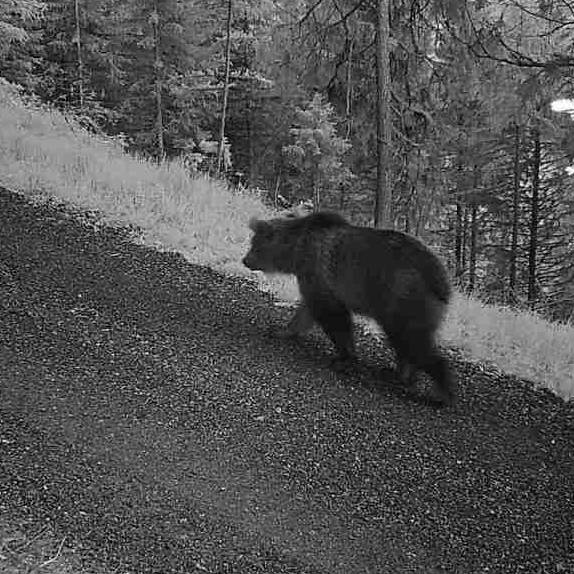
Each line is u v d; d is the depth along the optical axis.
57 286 8.19
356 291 7.03
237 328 7.98
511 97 13.03
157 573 4.08
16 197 10.98
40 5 21.47
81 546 4.16
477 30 13.47
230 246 10.91
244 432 5.78
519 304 19.33
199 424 5.78
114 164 13.59
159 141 26.80
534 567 4.82
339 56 14.65
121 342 7.03
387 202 14.21
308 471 5.41
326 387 6.87
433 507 5.27
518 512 5.41
